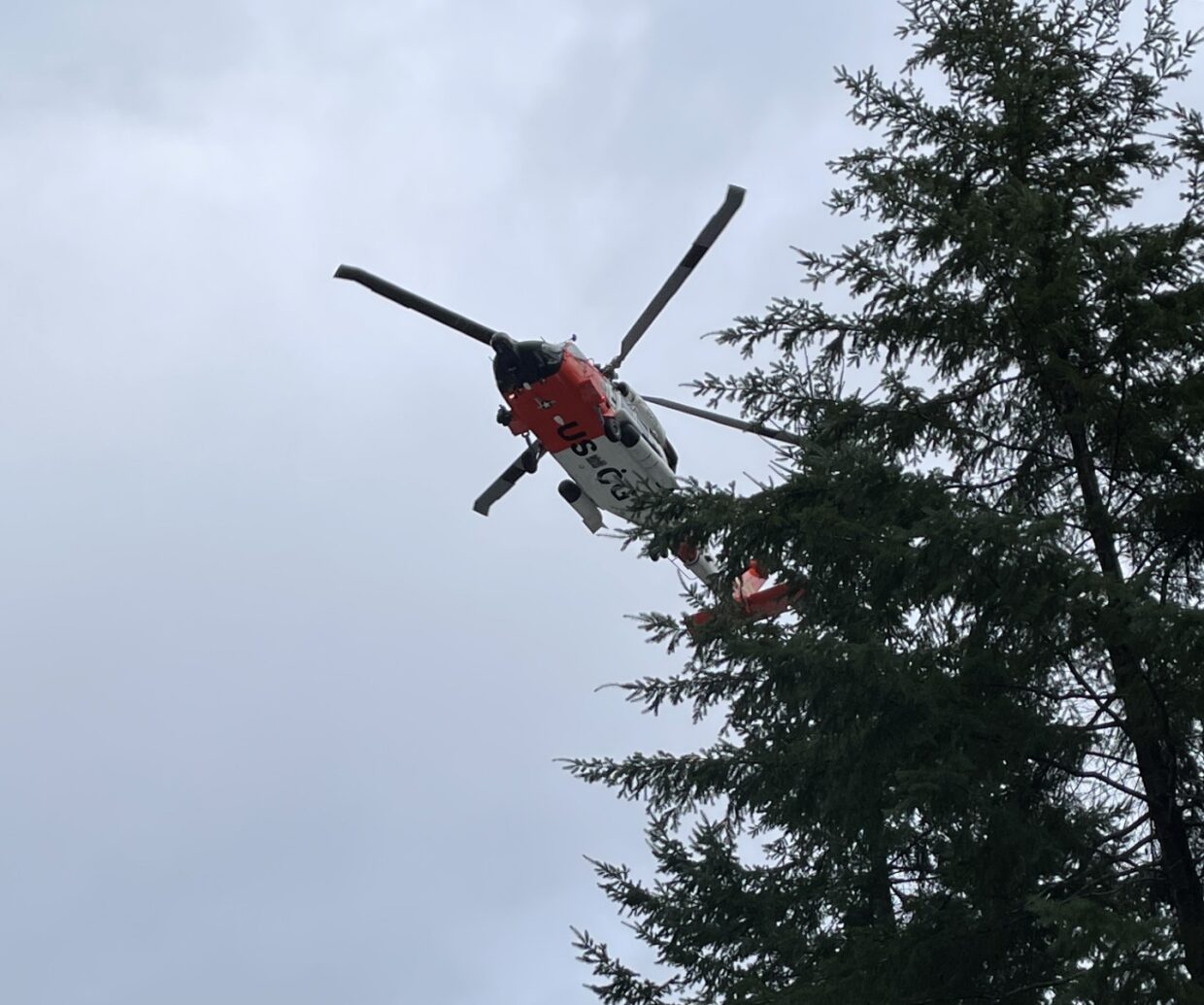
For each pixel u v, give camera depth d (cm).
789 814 904
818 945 1134
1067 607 822
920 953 812
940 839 995
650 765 985
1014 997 821
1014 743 826
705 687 926
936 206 974
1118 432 917
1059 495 980
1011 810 798
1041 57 1020
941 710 811
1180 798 853
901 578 853
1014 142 1009
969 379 984
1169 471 926
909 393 972
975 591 848
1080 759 873
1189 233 922
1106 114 1028
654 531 903
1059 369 916
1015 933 823
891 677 805
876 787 848
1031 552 819
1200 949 798
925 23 1030
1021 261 927
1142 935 680
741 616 902
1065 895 838
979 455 981
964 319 948
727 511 882
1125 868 848
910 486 872
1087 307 930
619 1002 1298
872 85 1027
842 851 1005
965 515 853
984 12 1021
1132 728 835
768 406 998
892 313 970
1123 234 950
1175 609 754
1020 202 914
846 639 866
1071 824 849
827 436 969
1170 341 894
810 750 882
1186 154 974
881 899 1112
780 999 838
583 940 1321
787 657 825
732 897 1293
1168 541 917
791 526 875
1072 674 879
